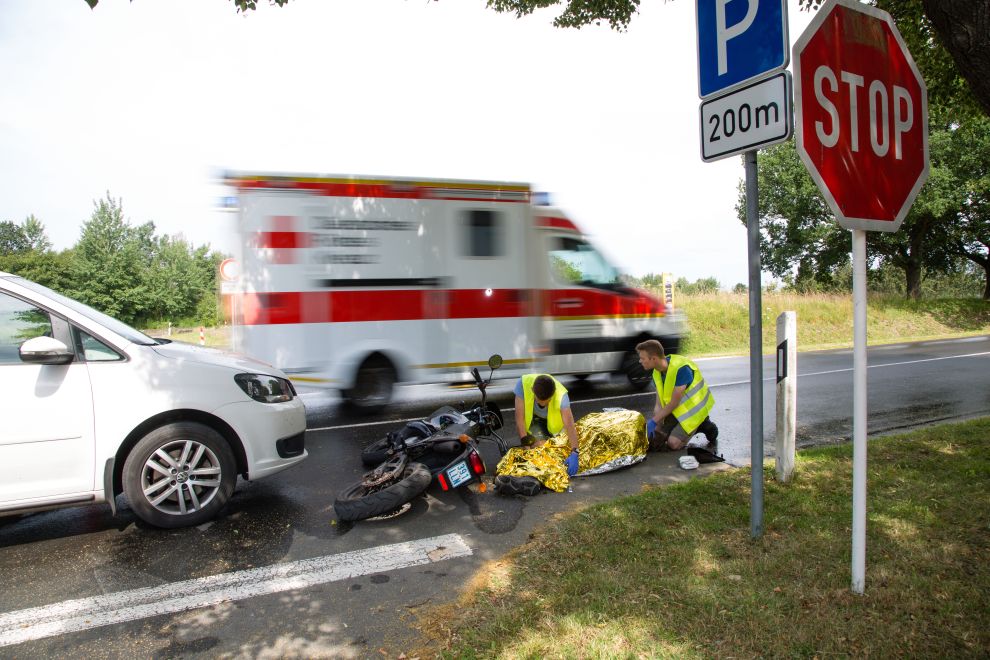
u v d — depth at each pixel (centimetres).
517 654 257
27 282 416
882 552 338
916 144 308
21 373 385
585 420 575
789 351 470
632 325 956
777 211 3419
